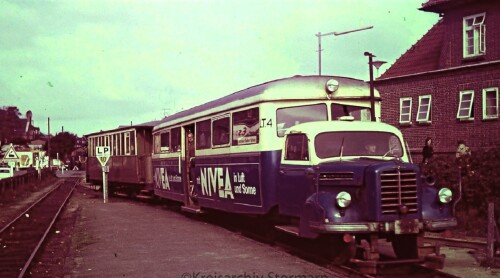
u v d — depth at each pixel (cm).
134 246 1205
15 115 12950
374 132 1011
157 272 923
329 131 999
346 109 1156
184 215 1881
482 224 1259
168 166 1934
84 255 1114
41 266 1080
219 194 1422
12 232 1623
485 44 2483
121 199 2927
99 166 3200
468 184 1332
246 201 1246
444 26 2686
